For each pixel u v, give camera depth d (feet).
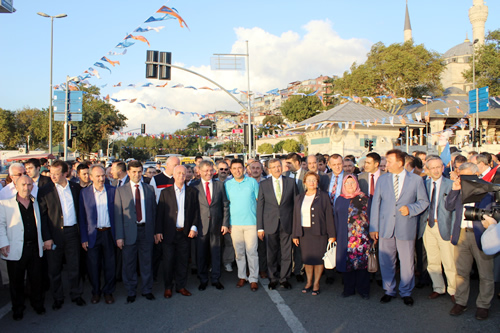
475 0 182.80
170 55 49.60
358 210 18.35
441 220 17.53
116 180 29.12
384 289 17.98
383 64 122.83
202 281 20.47
